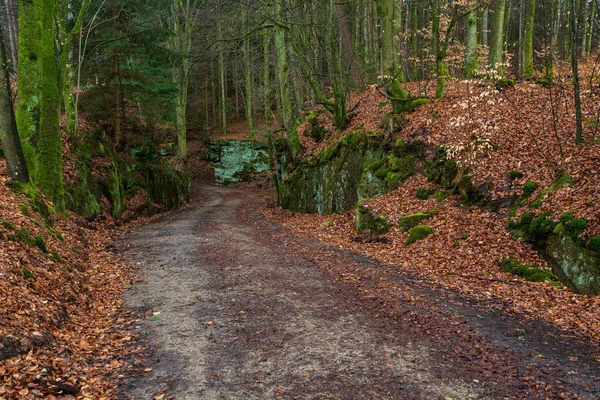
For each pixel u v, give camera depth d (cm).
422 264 1093
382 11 1847
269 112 3844
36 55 1293
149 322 738
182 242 1505
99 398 480
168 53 2367
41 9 1300
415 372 538
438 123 1691
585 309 743
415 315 740
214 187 4469
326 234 1688
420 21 3228
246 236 1650
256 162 4606
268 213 2614
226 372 551
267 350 615
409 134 1742
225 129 4941
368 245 1390
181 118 3809
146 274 1070
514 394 480
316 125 2741
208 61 4756
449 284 926
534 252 985
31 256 829
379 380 520
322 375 536
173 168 3353
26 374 491
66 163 1762
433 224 1284
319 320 730
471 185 1322
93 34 2230
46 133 1382
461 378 520
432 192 1470
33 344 562
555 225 956
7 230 850
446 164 1483
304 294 879
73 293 810
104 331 693
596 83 1616
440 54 1822
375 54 2677
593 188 966
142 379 533
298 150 2753
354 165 2025
